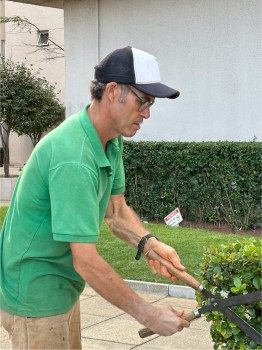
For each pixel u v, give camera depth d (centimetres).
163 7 1091
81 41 1195
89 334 534
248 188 924
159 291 656
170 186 1007
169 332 255
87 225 246
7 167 1634
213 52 1038
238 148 925
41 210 259
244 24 1001
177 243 774
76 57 1203
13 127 1625
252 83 999
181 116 1081
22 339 271
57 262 265
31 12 2269
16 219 264
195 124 1066
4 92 1572
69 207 245
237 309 297
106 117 258
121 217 311
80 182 246
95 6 1171
